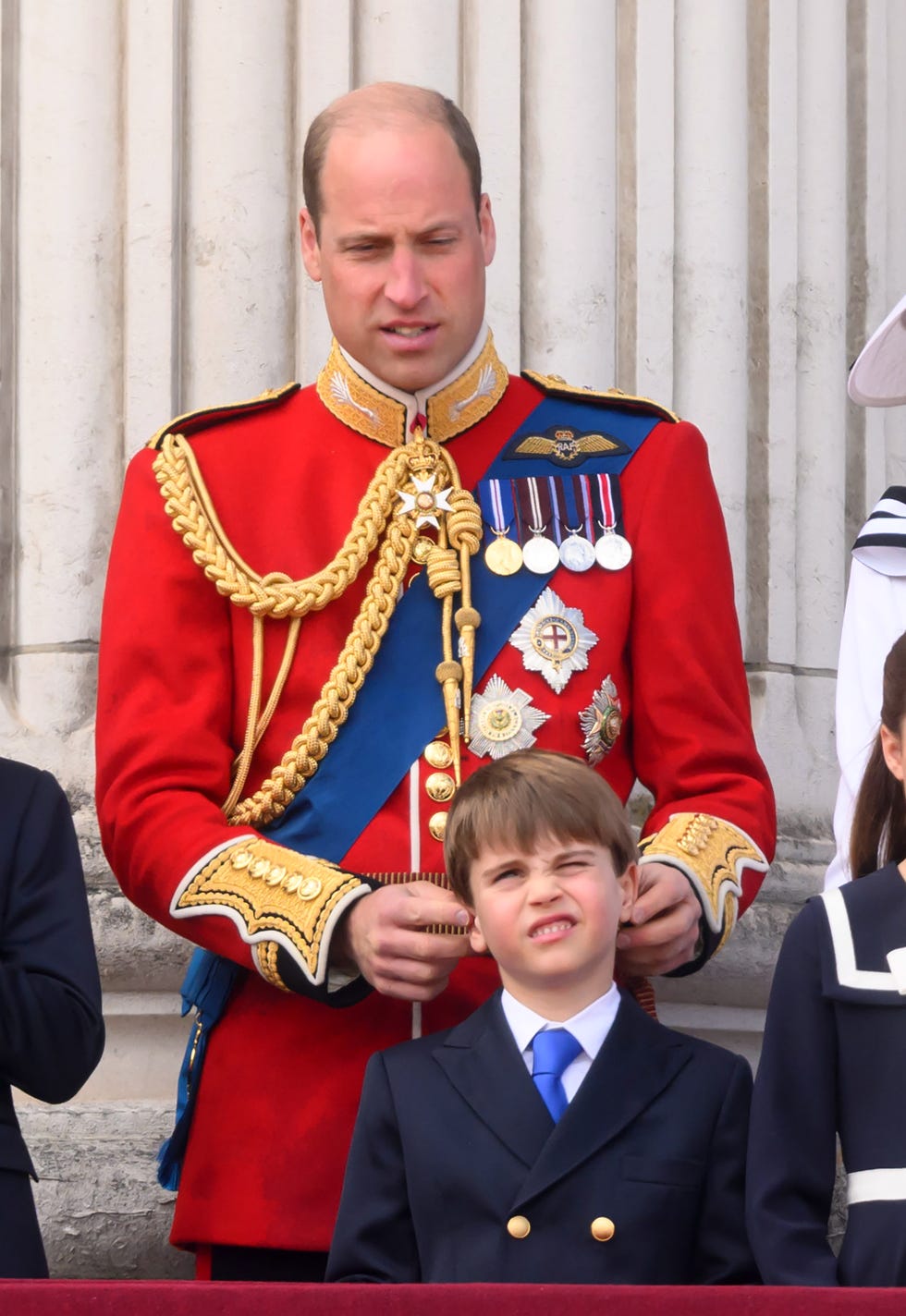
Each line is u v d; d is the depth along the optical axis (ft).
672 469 43.11
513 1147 35.04
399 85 42.63
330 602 41.55
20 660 54.80
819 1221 33.78
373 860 40.06
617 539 42.27
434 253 41.60
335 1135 39.19
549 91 58.34
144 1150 49.16
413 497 42.04
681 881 38.47
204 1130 40.11
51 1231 48.11
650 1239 34.63
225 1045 40.42
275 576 41.34
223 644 41.68
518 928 35.73
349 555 41.55
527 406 43.88
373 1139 36.06
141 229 56.03
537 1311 26.17
